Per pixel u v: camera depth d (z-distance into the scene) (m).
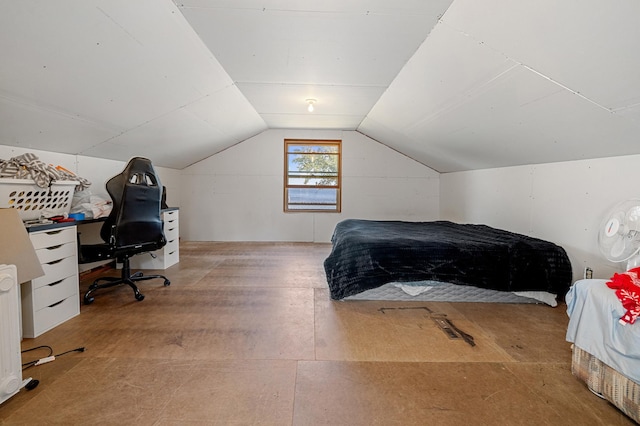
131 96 2.52
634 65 1.44
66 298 2.19
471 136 3.32
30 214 2.14
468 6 1.63
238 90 3.26
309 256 4.42
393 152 5.70
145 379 1.54
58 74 1.91
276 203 5.70
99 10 1.58
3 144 2.42
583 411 1.35
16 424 1.25
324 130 5.64
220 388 1.48
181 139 4.10
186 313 2.36
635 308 1.28
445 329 2.14
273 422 1.27
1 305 1.32
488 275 2.56
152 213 2.68
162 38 1.99
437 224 4.08
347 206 5.74
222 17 1.89
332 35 2.10
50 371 1.60
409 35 2.05
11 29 1.49
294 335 2.03
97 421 1.27
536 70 1.81
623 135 2.05
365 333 2.07
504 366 1.69
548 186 3.13
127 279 2.73
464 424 1.27
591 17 1.32
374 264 2.59
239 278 3.30
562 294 2.60
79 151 3.15
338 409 1.35
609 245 2.10
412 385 1.52
